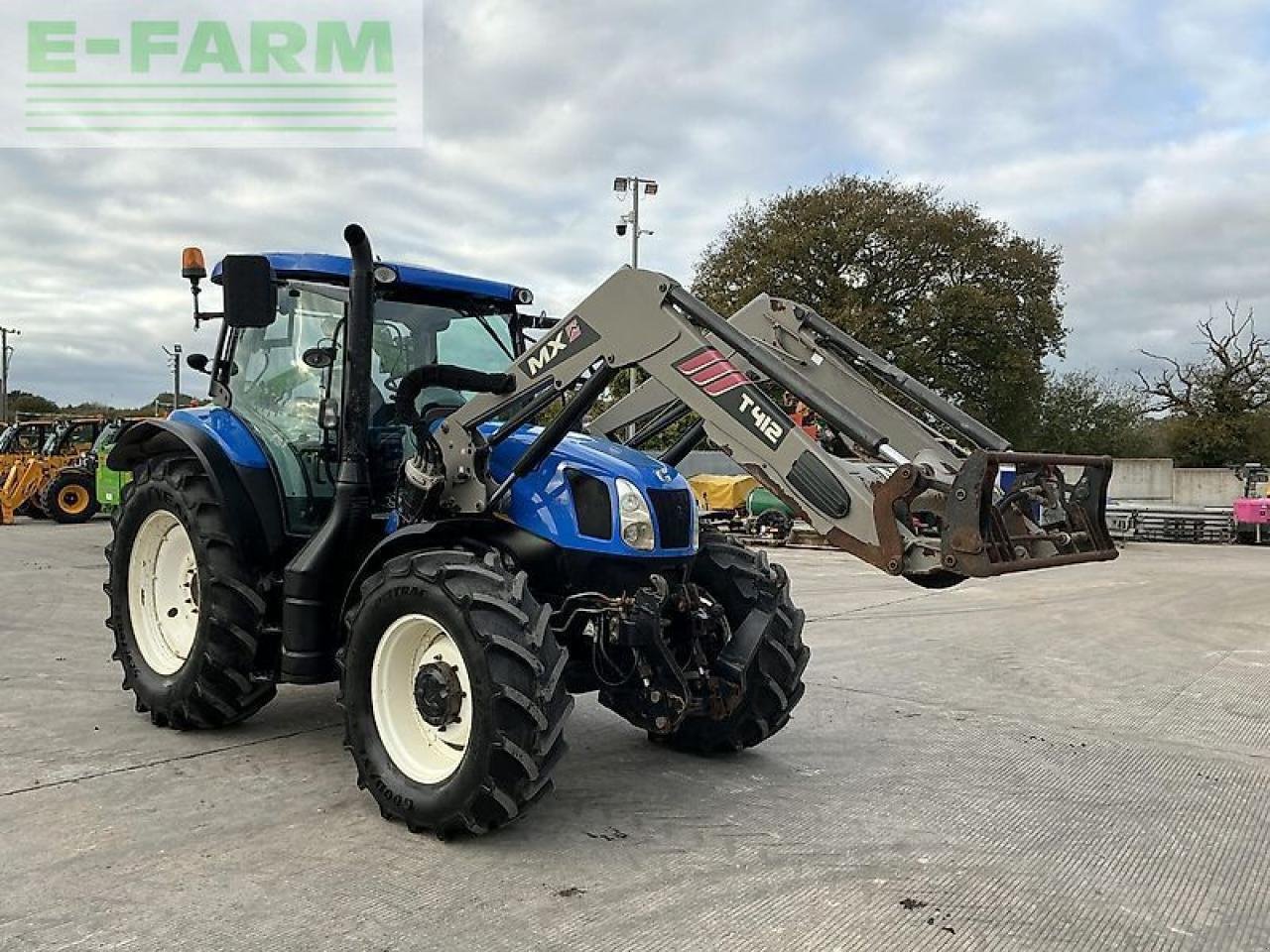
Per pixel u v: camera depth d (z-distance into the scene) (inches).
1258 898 136.3
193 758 186.2
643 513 164.4
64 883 131.0
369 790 157.2
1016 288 1237.7
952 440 174.2
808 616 390.3
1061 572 588.1
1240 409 1545.3
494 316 212.7
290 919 121.9
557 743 144.8
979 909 130.6
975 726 227.9
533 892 131.6
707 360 156.2
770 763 194.5
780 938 120.6
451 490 168.7
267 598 191.8
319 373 192.7
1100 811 170.9
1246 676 287.9
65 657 271.6
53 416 932.6
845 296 1206.3
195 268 217.8
